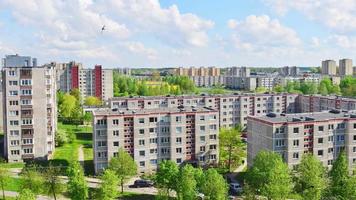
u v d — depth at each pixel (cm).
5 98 17212
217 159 17062
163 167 12231
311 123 14762
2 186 12775
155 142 16388
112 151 15862
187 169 11706
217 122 16988
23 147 17462
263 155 12369
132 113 16125
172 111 16612
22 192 9994
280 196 11019
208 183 11175
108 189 11544
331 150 15188
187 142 16700
